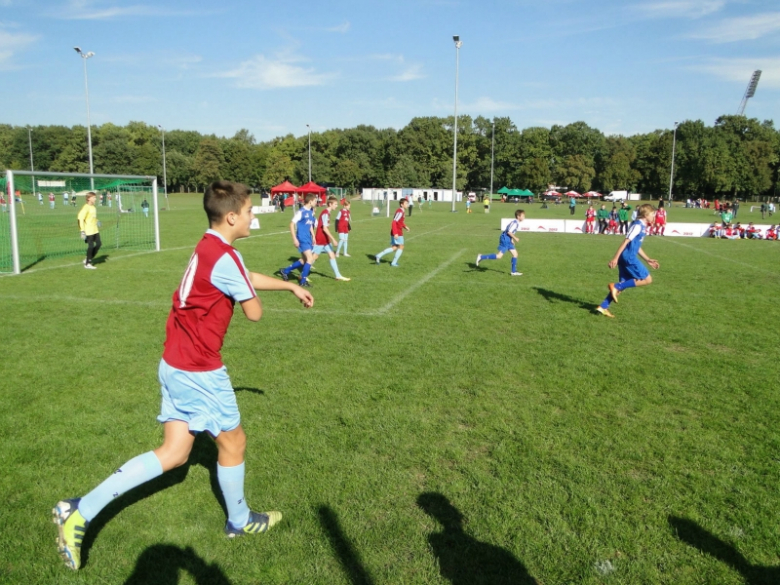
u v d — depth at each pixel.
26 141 94.31
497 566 2.98
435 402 5.17
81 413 4.85
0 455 4.08
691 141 90.44
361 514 3.41
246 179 100.31
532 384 5.68
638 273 8.80
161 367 3.02
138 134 100.75
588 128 102.38
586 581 2.86
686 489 3.73
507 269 14.27
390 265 14.52
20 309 8.87
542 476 3.86
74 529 2.79
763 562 3.04
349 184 98.94
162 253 16.44
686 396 5.40
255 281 3.23
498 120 100.00
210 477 3.86
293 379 5.74
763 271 14.70
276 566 2.96
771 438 4.50
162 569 2.94
